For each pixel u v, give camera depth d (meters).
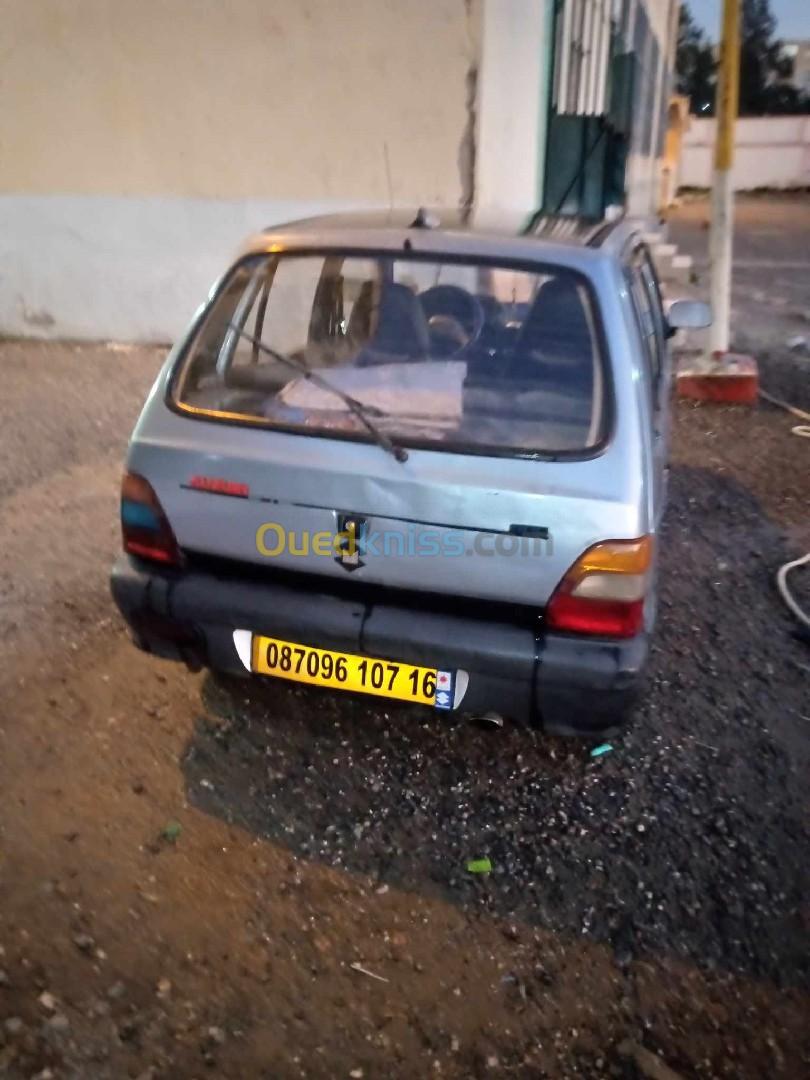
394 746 3.20
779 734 3.37
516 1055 2.20
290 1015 2.26
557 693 2.59
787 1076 2.19
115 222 8.09
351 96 7.46
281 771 3.06
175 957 2.39
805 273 14.23
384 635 2.63
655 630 4.00
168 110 7.73
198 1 7.38
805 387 7.91
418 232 2.94
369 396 2.74
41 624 3.78
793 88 46.25
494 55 7.25
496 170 7.62
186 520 2.77
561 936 2.53
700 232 19.20
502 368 2.74
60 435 6.01
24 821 2.79
